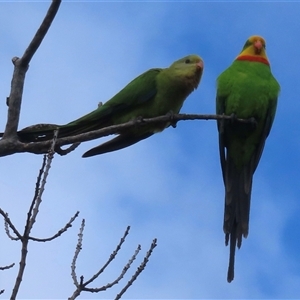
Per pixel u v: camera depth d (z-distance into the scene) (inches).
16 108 311.1
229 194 439.5
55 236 253.6
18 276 204.4
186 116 346.3
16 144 311.0
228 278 335.6
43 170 230.5
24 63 309.7
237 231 422.0
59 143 319.3
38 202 215.9
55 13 282.5
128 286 253.6
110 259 259.0
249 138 444.1
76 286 253.1
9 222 227.3
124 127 339.3
